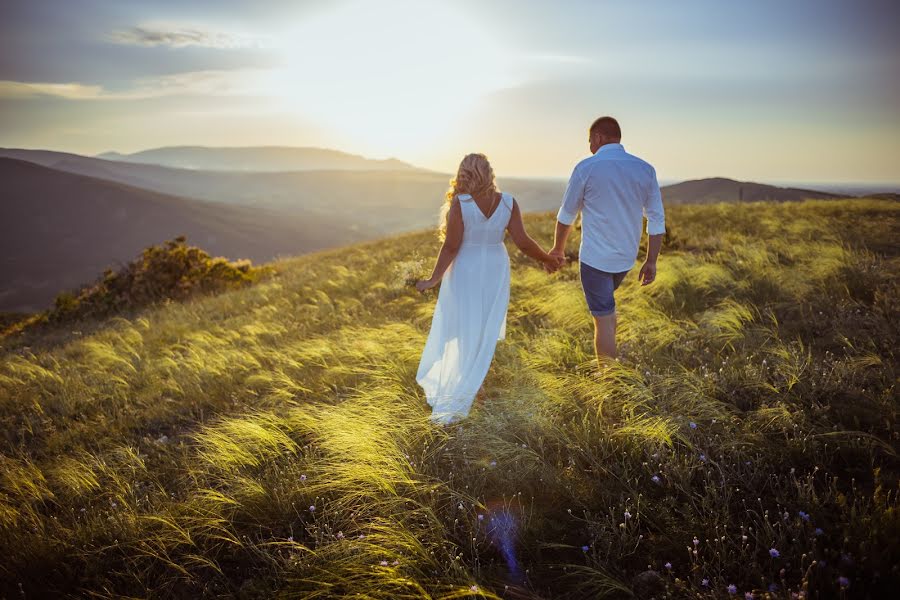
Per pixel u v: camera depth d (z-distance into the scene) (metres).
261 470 3.49
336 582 2.30
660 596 2.04
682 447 3.05
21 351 9.88
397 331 6.01
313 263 16.91
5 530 2.93
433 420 3.72
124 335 9.08
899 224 9.95
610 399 3.65
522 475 2.91
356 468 2.98
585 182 3.81
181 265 15.64
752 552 2.17
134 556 2.69
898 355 3.87
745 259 7.52
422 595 2.13
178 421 4.83
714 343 4.59
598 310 4.04
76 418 5.23
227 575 2.60
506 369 4.52
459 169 3.80
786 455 2.80
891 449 2.64
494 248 3.95
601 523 2.46
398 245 16.02
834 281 5.86
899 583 1.89
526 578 2.29
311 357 5.78
